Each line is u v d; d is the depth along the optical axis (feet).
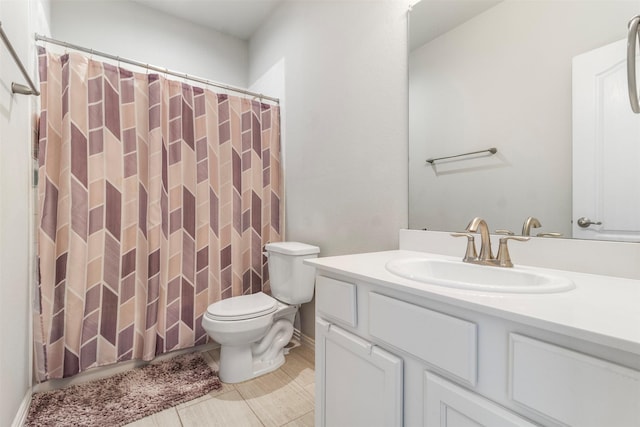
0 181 3.37
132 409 4.56
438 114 4.23
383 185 5.00
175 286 6.13
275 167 7.68
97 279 5.36
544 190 3.24
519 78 3.43
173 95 6.24
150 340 5.75
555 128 3.16
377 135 5.10
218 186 6.79
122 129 5.67
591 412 1.56
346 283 3.14
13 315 3.90
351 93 5.58
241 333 5.16
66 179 5.08
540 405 1.74
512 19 3.48
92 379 5.39
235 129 7.08
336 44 5.90
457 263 3.41
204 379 5.42
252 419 4.42
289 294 6.06
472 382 2.04
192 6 7.83
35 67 4.94
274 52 7.93
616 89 2.77
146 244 5.84
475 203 3.84
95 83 5.43
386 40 4.93
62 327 5.08
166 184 6.08
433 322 2.28
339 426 3.22
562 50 3.10
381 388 2.69
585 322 1.66
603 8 2.84
